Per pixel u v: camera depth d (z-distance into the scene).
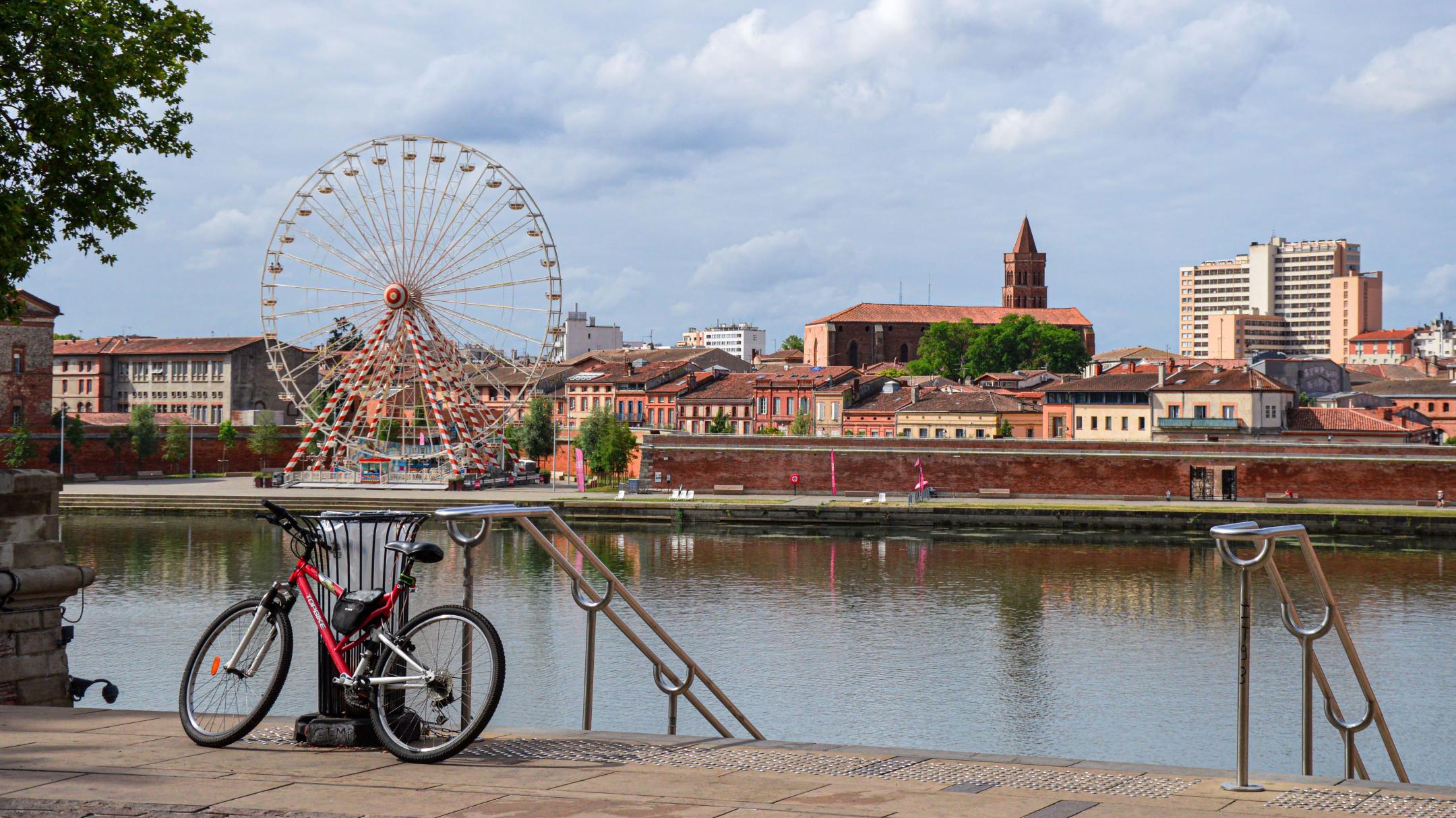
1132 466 115.50
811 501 115.62
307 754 11.95
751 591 70.62
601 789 10.48
